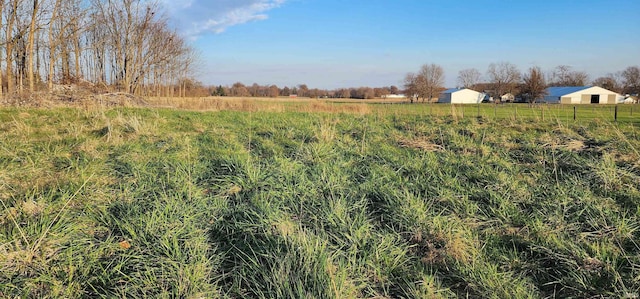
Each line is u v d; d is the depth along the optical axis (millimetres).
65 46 25828
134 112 14336
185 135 8492
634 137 7980
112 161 5766
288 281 2537
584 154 6449
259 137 8453
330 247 3127
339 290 2457
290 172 5051
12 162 5391
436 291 2664
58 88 20828
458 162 5902
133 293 2537
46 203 3701
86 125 9422
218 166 5531
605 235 3352
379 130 9625
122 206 3779
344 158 6297
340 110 18547
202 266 2803
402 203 3928
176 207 3734
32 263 2732
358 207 3967
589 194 4266
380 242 3268
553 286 2795
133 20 31156
